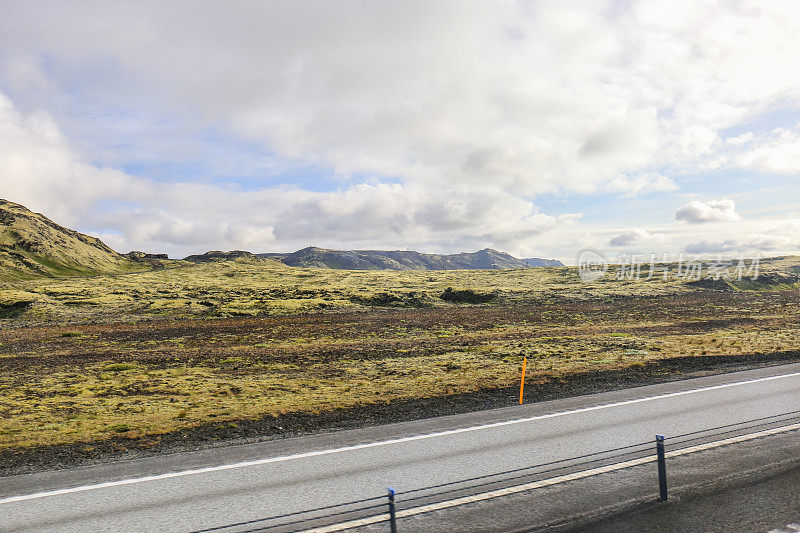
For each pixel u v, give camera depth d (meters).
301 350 38.81
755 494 8.42
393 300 95.31
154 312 84.31
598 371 22.27
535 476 9.67
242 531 7.78
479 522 7.79
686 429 12.52
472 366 26.31
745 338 32.31
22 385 25.84
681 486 8.92
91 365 33.62
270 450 11.95
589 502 8.38
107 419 16.52
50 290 113.00
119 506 8.85
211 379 26.12
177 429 14.59
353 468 10.48
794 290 99.12
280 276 167.75
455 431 13.06
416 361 29.91
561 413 14.61
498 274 156.00
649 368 22.41
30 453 12.42
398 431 13.27
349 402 17.78
